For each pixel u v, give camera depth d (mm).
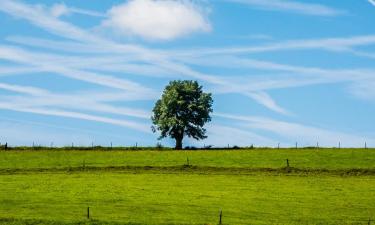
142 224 62812
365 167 99375
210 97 149750
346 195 81562
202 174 97125
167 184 88562
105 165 103812
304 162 104562
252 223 64688
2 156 111312
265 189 85250
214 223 64188
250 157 110625
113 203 75062
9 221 63750
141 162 106688
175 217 67000
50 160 108188
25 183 88250
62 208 71438
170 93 147375
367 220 67562
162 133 147750
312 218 68062
